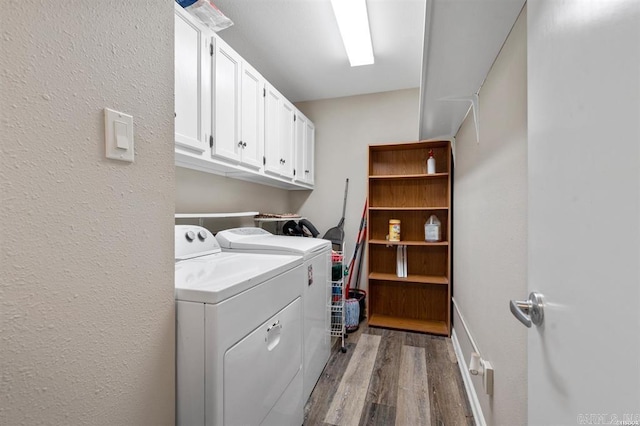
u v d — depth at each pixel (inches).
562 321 19.0
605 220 15.0
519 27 37.7
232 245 66.5
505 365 42.8
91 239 23.5
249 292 39.2
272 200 119.1
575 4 18.0
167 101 31.0
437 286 111.7
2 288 18.5
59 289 21.4
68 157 21.8
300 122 111.3
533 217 23.8
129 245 26.9
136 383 27.7
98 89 23.9
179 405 33.4
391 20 74.1
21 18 19.1
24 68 19.3
